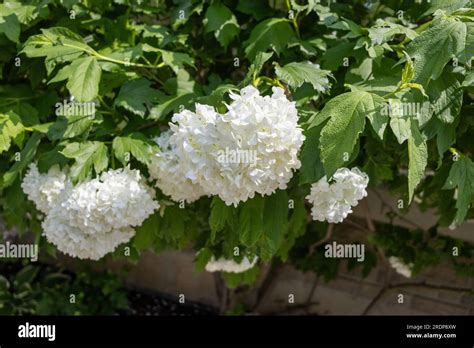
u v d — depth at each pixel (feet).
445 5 5.41
